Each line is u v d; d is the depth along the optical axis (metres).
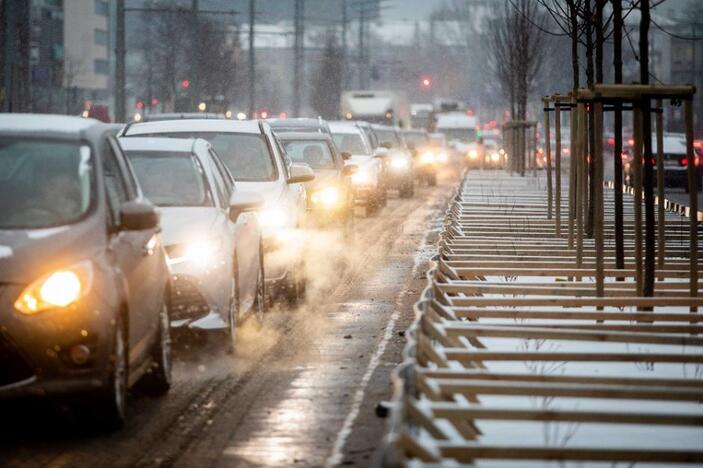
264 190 37.38
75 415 21.09
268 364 27.78
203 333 27.38
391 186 101.88
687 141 29.34
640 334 24.00
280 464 19.22
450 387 19.14
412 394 17.33
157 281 24.11
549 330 23.83
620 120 34.12
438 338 22.78
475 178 104.31
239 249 30.42
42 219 21.72
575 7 48.62
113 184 23.55
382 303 38.22
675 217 56.00
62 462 19.44
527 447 15.98
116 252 21.88
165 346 24.66
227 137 39.78
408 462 14.77
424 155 125.00
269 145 39.66
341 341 30.98
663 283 32.22
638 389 18.97
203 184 30.61
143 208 22.31
